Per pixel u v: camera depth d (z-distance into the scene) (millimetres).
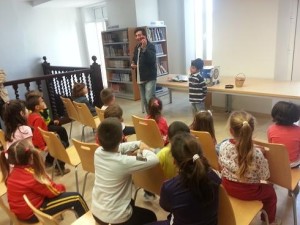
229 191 1668
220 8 4629
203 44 6465
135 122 2719
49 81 4695
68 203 1741
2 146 2721
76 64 8391
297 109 1944
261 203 1620
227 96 4793
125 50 6109
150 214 1593
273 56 4242
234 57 4688
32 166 1634
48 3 6781
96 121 3623
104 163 1473
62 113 4941
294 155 1928
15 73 6762
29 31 7168
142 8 6258
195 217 1193
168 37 6785
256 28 4309
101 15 7906
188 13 6316
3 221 2291
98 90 5055
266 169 1598
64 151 2309
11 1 6418
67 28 8008
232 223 1369
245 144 1539
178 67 6828
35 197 1631
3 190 2027
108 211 1453
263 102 4461
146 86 4586
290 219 2012
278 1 3979
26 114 2602
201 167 1163
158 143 2592
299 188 2150
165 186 1250
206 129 2148
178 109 5176
